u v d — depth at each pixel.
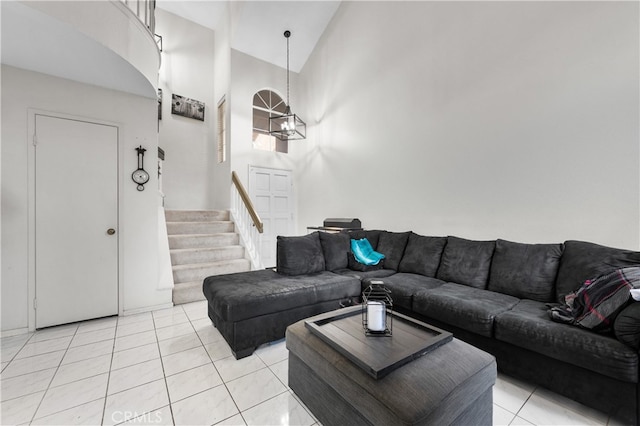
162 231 3.78
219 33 5.45
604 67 2.17
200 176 5.45
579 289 1.82
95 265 2.84
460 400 1.15
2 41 2.08
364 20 4.26
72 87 2.72
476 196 2.97
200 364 2.06
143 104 3.09
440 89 3.28
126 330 2.62
